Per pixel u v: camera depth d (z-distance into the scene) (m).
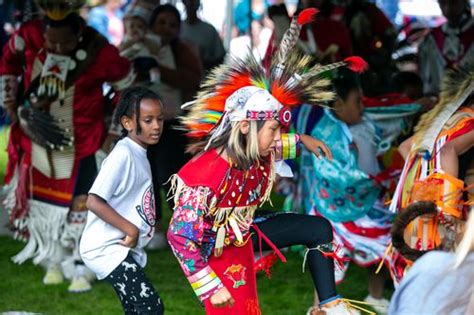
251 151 5.75
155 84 11.32
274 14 11.99
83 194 9.82
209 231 5.91
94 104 9.77
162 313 6.74
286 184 11.45
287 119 5.86
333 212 8.52
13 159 9.99
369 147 8.76
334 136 8.50
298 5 12.41
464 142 6.90
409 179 7.20
